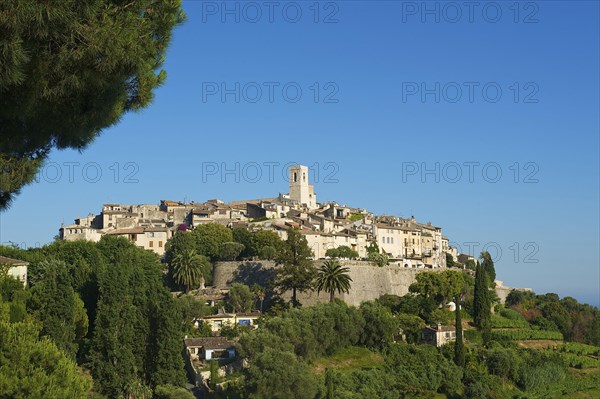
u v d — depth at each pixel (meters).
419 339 157.00
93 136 43.25
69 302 107.69
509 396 141.75
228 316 154.50
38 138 41.12
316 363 134.00
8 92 36.31
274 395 106.44
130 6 40.03
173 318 112.75
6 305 84.00
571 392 152.75
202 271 185.00
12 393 54.19
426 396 127.62
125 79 41.28
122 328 111.38
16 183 39.66
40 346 60.22
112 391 106.69
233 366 126.19
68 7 35.12
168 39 43.03
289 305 167.00
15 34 33.47
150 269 164.25
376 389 120.94
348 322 142.00
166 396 104.88
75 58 36.50
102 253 173.12
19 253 148.88
